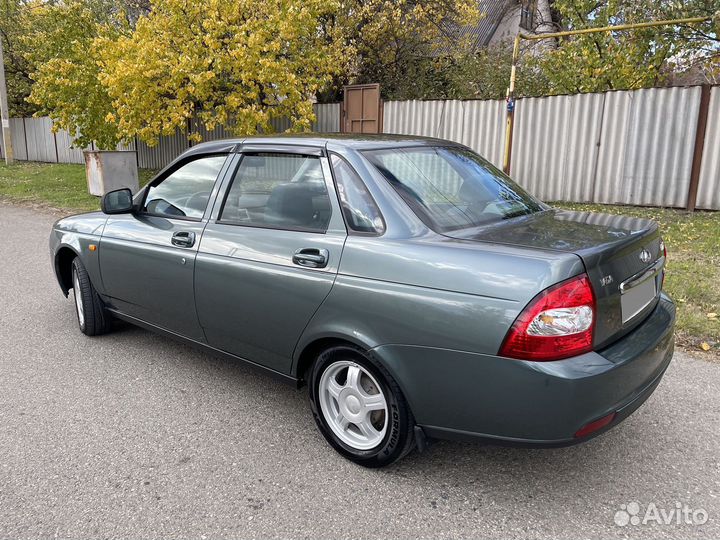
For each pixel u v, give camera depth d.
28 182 16.59
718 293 5.45
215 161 3.87
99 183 13.31
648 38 10.65
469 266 2.58
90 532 2.59
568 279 2.41
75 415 3.65
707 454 3.15
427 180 3.22
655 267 3.01
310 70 13.18
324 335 3.02
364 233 2.97
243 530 2.60
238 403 3.82
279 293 3.21
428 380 2.67
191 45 12.01
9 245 8.86
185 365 4.43
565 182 10.62
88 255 4.65
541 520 2.64
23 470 3.06
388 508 2.74
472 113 11.49
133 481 2.96
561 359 2.41
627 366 2.54
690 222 8.43
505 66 14.36
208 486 2.92
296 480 2.97
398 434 2.84
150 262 4.07
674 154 9.44
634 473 2.99
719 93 8.87
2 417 3.62
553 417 2.42
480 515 2.69
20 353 4.66
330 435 3.19
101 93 15.10
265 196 3.50
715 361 4.29
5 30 23.38
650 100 9.49
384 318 2.76
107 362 4.48
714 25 9.12
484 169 3.69
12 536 2.56
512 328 2.42
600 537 2.53
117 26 20.27
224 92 12.97
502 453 3.21
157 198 4.25
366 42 15.82
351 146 3.24
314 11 12.65
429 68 16.56
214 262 3.58
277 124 14.72
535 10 19.83
